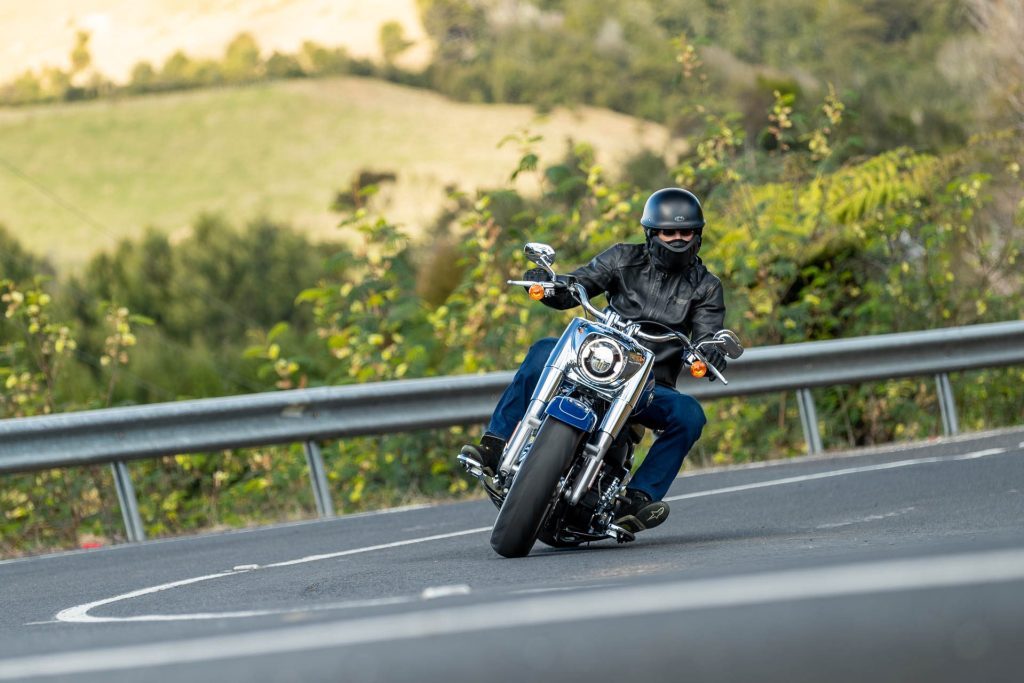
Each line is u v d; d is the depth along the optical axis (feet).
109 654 27.99
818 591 24.38
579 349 52.60
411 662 23.08
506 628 24.84
